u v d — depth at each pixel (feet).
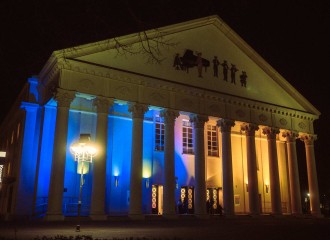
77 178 72.90
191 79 83.35
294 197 96.27
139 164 71.51
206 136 94.38
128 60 74.38
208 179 91.56
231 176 84.07
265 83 98.73
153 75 77.20
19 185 71.67
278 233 45.70
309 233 46.03
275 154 94.32
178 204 83.97
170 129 77.51
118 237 37.32
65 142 64.13
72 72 67.46
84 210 71.36
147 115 86.12
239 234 43.55
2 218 82.12
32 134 75.56
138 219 68.08
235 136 99.76
